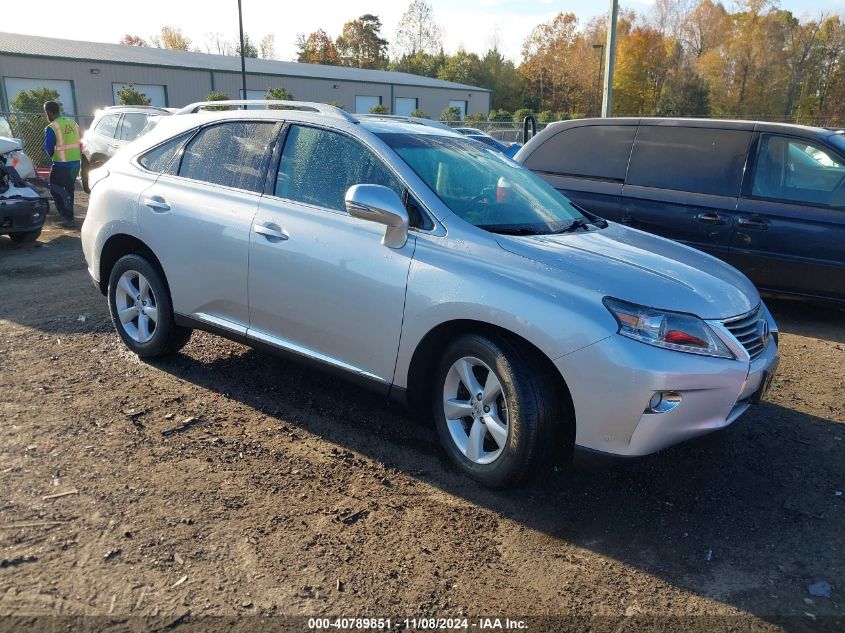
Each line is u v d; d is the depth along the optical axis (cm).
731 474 365
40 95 2334
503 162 443
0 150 985
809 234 615
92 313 607
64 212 1093
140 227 455
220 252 416
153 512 304
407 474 351
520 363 314
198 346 524
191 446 367
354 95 4269
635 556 293
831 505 339
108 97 3200
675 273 337
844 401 468
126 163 487
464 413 344
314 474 346
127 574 263
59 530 287
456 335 348
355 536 296
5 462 339
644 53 6919
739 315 327
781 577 282
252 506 314
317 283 375
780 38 6594
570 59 7519
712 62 6750
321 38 8462
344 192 381
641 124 714
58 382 445
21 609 242
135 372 468
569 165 749
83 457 348
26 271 770
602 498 336
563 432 350
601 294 303
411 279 341
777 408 454
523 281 315
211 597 254
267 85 3803
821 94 6688
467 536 301
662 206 684
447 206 355
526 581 274
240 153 429
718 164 666
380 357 359
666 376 290
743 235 645
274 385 455
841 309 660
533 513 321
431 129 435
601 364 293
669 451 387
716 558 294
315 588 262
